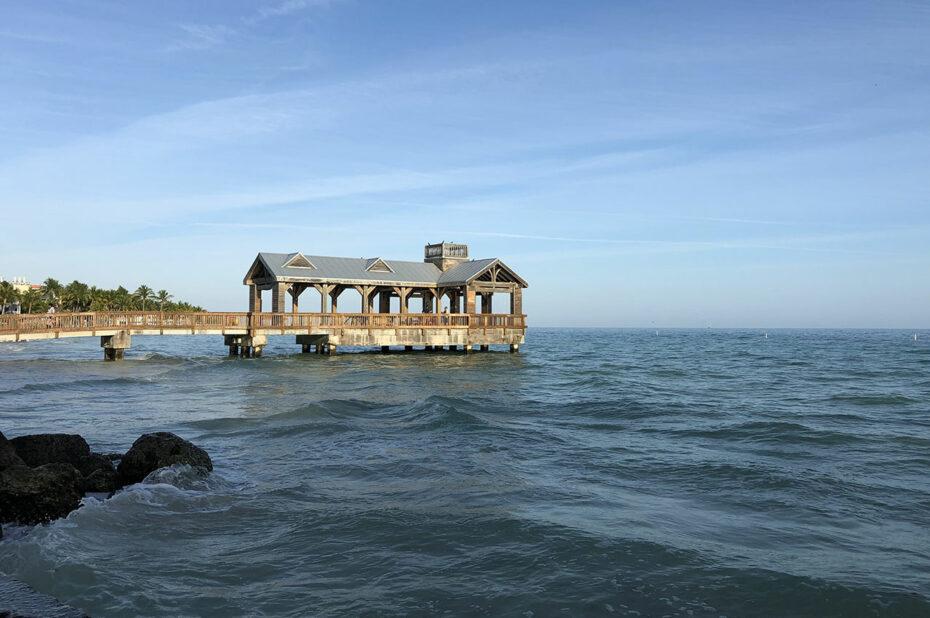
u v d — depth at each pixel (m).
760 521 9.66
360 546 8.38
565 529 8.96
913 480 12.22
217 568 7.59
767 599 6.88
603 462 13.77
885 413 21.41
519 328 52.38
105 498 10.36
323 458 13.84
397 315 47.47
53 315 37.06
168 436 11.91
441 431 17.17
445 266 53.91
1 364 38.03
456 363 44.28
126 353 54.91
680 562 7.83
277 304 44.44
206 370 35.69
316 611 6.46
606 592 6.99
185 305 170.25
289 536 8.75
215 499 10.47
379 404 22.58
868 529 9.34
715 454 14.63
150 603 6.55
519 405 23.30
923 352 75.31
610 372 40.34
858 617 6.52
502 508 10.08
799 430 17.48
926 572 7.64
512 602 6.73
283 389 26.89
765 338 169.00
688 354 71.75
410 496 10.81
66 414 19.45
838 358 61.41
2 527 8.72
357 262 50.19
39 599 5.55
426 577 7.38
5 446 11.14
